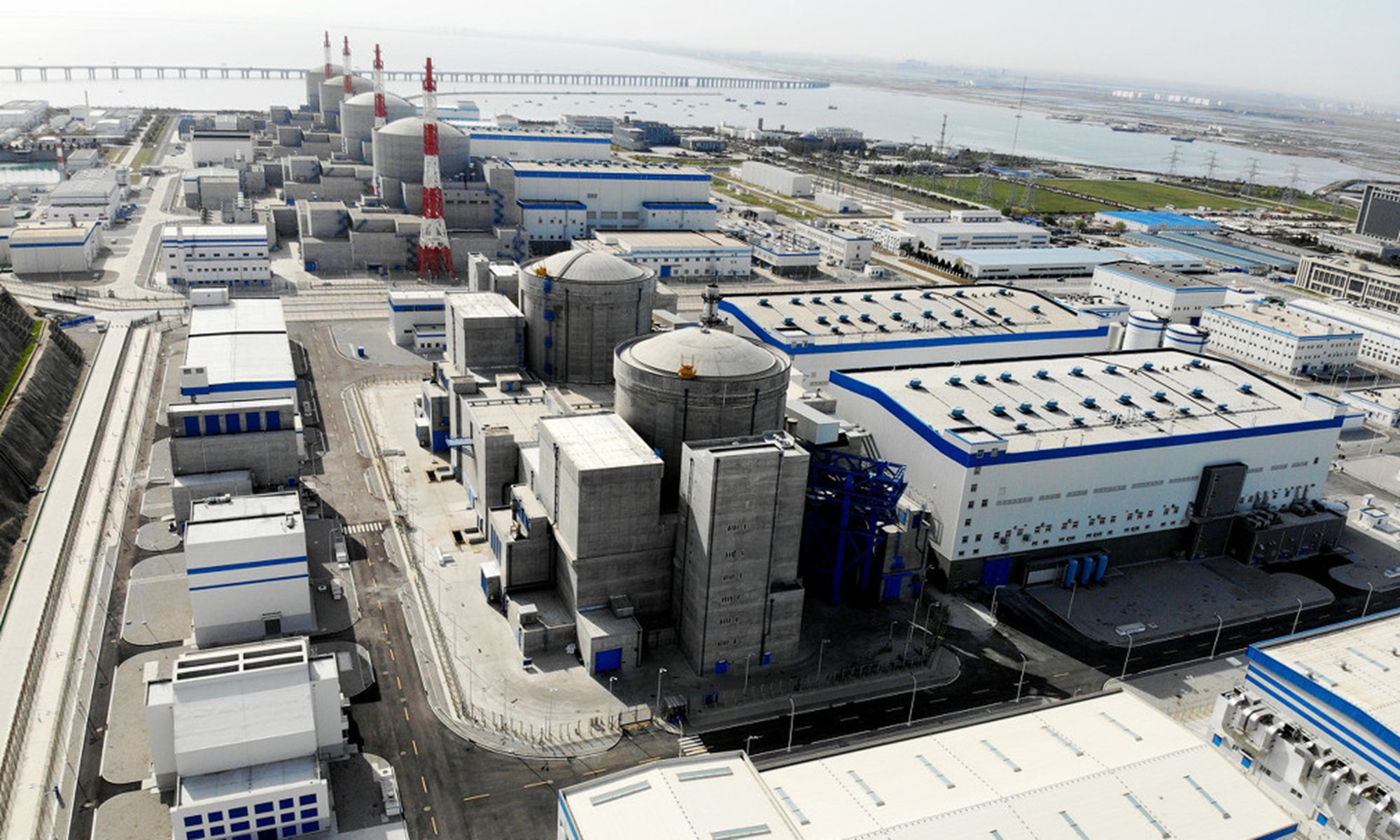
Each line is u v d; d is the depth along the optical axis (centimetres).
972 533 11625
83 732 8450
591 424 10794
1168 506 12719
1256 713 8806
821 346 16200
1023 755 7769
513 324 14362
